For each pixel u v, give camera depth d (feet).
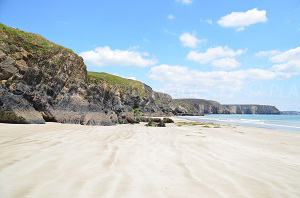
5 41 53.62
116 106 105.70
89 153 21.04
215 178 14.93
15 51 54.39
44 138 28.37
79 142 27.30
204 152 24.47
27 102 51.34
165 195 11.65
